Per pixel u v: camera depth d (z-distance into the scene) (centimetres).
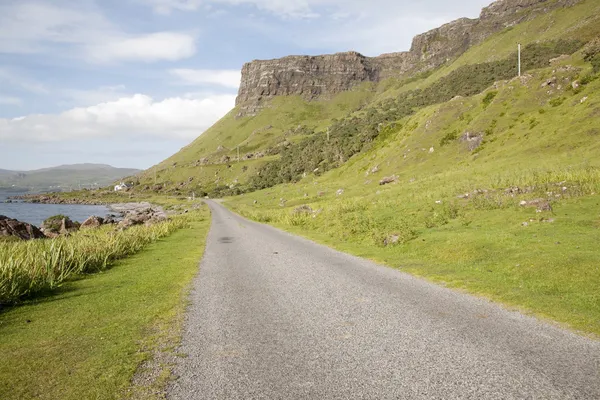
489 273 1160
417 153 7125
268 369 590
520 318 769
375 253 1728
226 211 7906
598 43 6756
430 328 740
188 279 1350
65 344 731
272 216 4741
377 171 7762
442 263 1385
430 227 2156
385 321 796
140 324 844
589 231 1484
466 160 5700
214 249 2231
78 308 1005
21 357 669
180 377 572
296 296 1043
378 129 12875
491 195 2659
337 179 9362
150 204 15862
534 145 4638
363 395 500
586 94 5341
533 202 2173
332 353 642
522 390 495
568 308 807
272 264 1609
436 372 555
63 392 536
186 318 878
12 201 19962
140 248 2372
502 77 15325
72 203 19050
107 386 548
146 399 508
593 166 2991
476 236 1619
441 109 8156
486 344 648
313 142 18475
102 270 1655
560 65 7119
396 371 565
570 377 523
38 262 1380
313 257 1745
